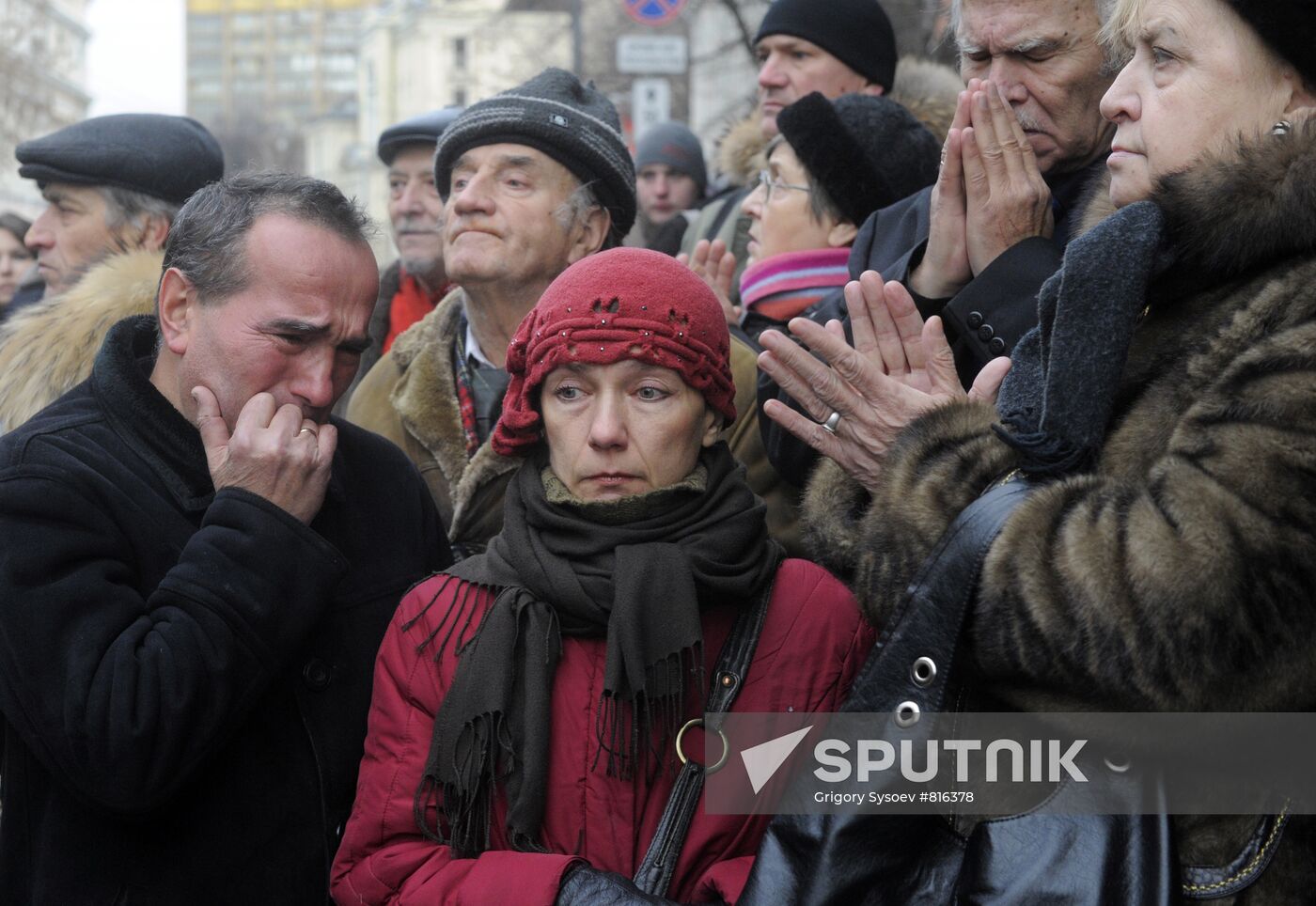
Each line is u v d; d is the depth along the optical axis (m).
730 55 11.71
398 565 2.26
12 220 6.36
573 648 1.86
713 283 3.01
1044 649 1.52
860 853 1.62
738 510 1.91
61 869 1.95
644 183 6.58
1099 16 2.20
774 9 4.00
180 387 2.10
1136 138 1.78
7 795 2.01
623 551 1.82
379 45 63.41
